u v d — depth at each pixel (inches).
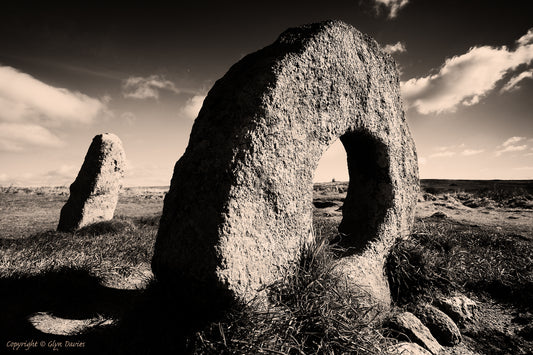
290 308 85.4
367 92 123.0
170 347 77.9
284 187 94.0
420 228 219.3
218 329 77.2
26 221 366.6
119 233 262.8
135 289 144.5
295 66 95.1
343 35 113.3
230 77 99.3
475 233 250.2
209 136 89.4
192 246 81.0
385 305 119.5
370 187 137.6
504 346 109.0
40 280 137.0
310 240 106.1
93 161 302.4
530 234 263.4
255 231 87.1
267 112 88.0
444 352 103.3
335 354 79.0
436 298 129.6
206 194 83.4
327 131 106.7
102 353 86.0
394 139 136.0
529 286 140.9
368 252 127.3
